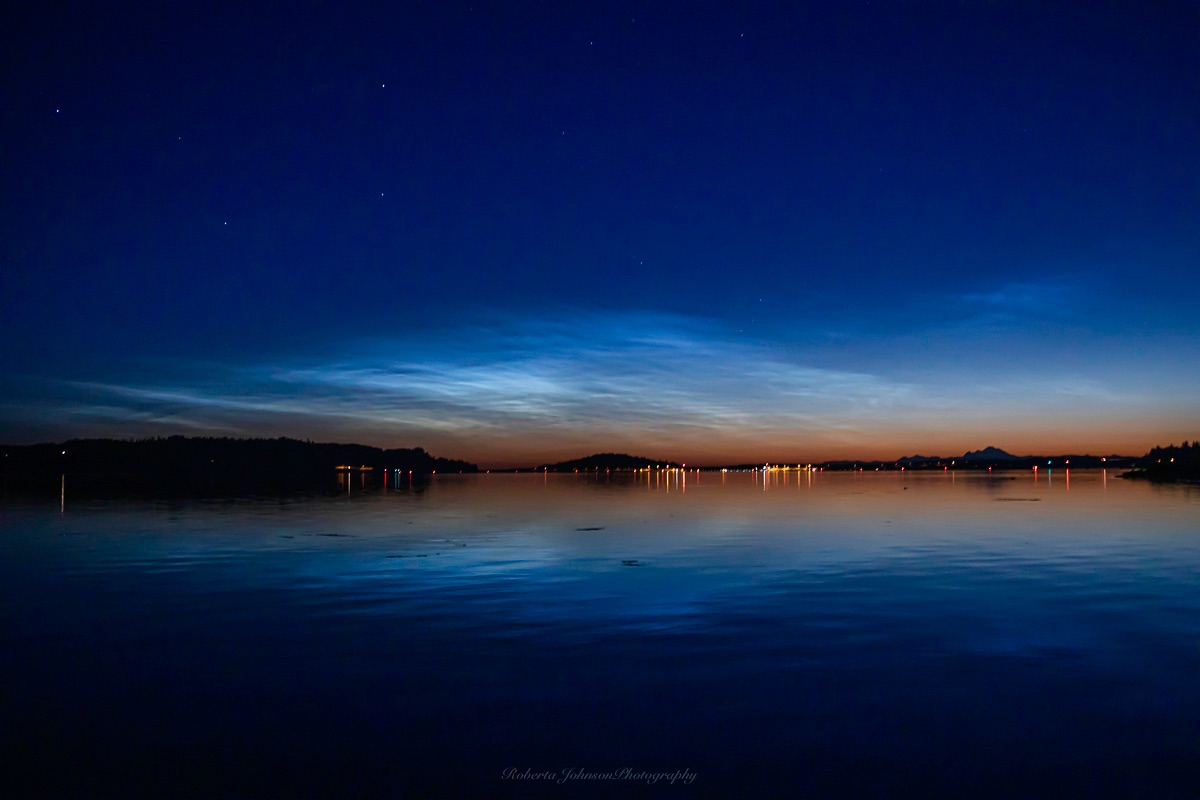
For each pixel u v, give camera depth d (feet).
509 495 189.37
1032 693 27.43
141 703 27.17
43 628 38.37
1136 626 37.52
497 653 33.24
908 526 91.25
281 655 33.17
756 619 39.52
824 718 25.14
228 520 102.17
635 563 59.67
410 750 22.94
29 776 21.34
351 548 70.18
